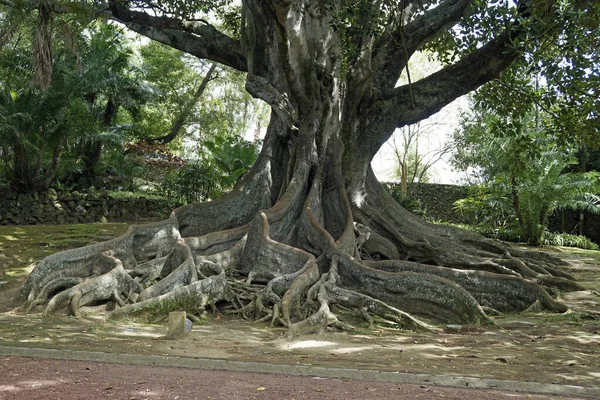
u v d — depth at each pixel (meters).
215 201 13.88
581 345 7.84
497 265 12.88
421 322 9.20
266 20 14.38
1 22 15.79
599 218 28.66
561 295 12.07
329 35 13.56
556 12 12.23
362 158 14.95
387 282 10.65
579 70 13.80
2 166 21.69
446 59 17.80
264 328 8.74
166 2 18.34
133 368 5.58
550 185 24.20
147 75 28.75
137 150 27.36
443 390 4.99
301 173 13.52
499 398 4.75
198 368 5.73
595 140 14.82
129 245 11.75
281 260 11.14
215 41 17.33
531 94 15.59
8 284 12.12
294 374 5.53
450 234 15.43
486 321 9.53
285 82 14.80
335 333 8.47
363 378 5.45
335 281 10.66
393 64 15.73
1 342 6.68
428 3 16.98
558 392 5.15
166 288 9.87
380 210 14.95
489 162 25.70
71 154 24.34
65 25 13.71
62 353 6.07
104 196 23.84
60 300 9.27
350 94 15.07
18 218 21.30
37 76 13.24
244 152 23.69
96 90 24.25
